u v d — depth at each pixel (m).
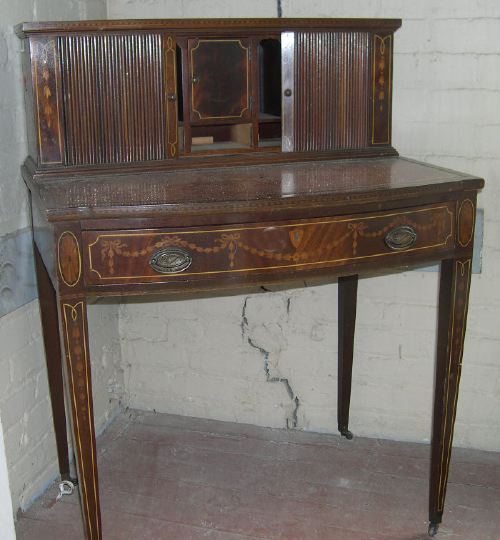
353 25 1.77
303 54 1.77
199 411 2.27
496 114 1.90
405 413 2.15
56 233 1.30
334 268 1.45
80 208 1.29
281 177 1.60
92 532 1.51
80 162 1.67
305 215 1.40
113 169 1.67
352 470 2.00
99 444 2.12
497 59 1.86
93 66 1.64
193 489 1.91
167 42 1.68
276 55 1.84
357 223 1.44
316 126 1.81
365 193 1.40
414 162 1.79
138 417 2.27
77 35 1.61
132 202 1.34
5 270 1.69
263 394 2.22
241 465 2.03
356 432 2.19
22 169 1.72
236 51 1.75
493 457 2.07
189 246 1.36
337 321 2.12
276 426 2.23
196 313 2.19
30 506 1.84
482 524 1.77
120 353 2.27
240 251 1.39
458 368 1.62
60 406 1.84
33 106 1.61
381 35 1.80
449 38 1.87
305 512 1.82
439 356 1.64
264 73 1.89
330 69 1.79
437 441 1.68
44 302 1.76
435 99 1.91
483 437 2.10
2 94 1.66
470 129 1.92
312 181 1.54
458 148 1.93
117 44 1.65
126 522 1.78
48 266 1.47
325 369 2.16
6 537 1.41
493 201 1.94
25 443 1.82
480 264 1.97
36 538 1.72
